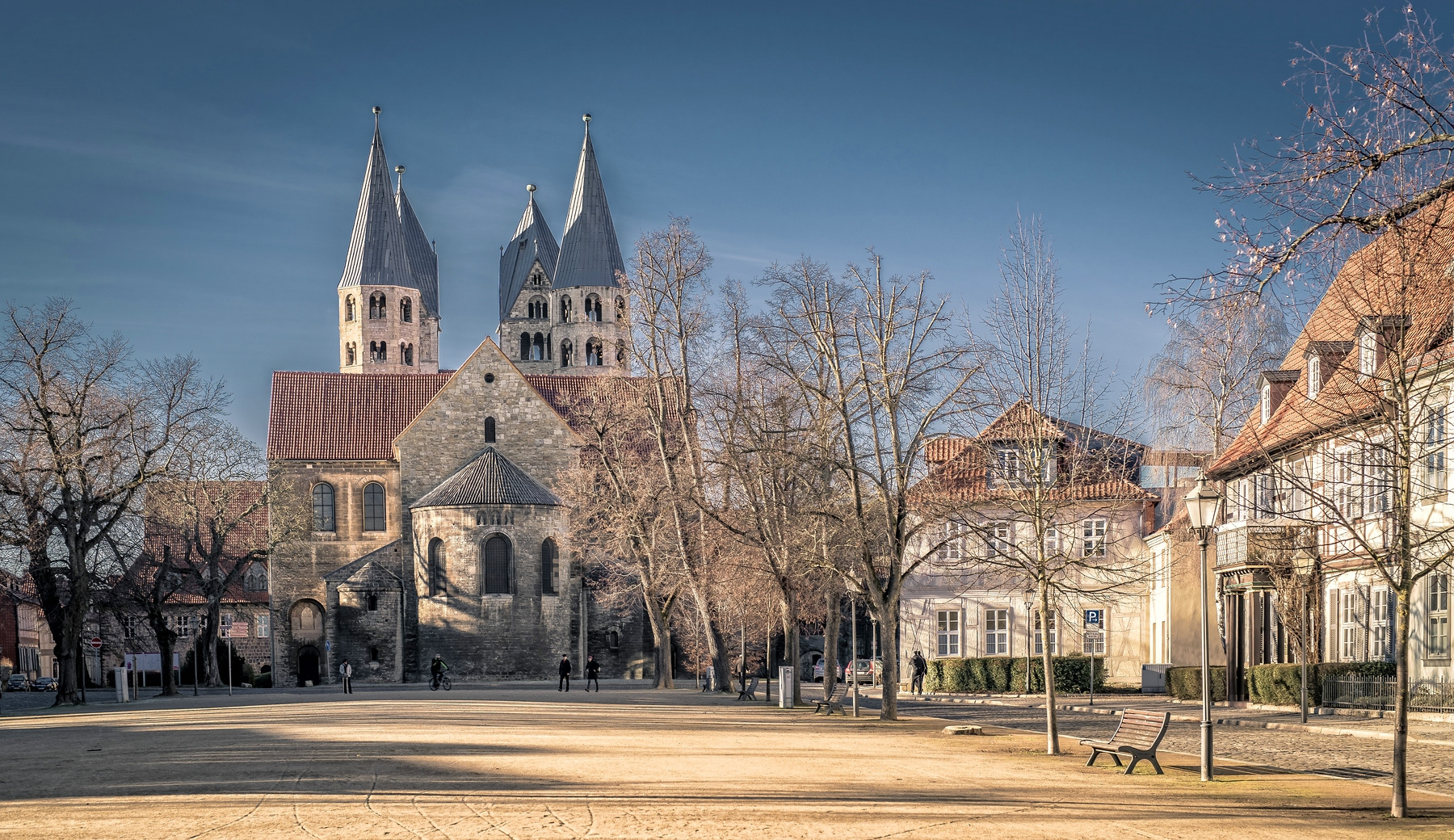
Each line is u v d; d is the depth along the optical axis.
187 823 15.70
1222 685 46.06
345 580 85.75
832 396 40.12
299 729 32.56
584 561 85.19
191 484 67.75
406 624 86.25
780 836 14.97
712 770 22.44
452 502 82.56
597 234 135.12
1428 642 33.38
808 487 44.25
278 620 90.88
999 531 36.12
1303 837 15.32
